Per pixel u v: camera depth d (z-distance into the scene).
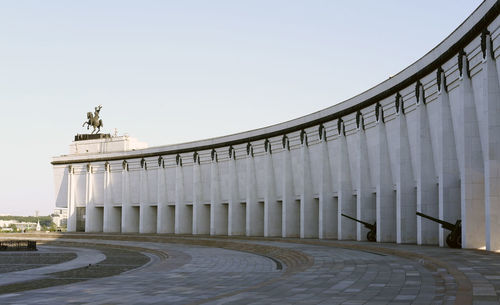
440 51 42.41
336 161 64.19
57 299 23.27
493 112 34.78
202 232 89.25
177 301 21.78
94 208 106.06
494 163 34.56
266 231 75.12
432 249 37.94
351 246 46.97
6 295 24.88
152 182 97.88
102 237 86.88
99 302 22.00
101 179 105.56
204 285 27.14
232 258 45.75
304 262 36.66
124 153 101.00
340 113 61.81
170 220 96.44
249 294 21.08
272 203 76.00
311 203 68.81
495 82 34.94
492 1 33.75
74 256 55.78
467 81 38.59
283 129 72.62
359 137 58.38
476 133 38.00
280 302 18.92
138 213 102.44
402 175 49.88
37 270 39.94
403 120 50.44
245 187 81.62
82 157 107.31
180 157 92.56
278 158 75.25
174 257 47.41
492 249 34.47
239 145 81.88
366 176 58.00
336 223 65.00
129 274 33.94
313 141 68.19
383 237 53.22
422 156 46.19
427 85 45.75
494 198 34.44
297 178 71.50
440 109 42.56
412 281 23.14
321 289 21.95
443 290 20.36
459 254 32.34
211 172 86.88
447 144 42.09
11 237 98.25
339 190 62.00
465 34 37.91
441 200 41.97
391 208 53.56
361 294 20.17
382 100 54.16
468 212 37.56
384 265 30.12
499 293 17.22
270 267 37.34
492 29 34.81
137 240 80.50
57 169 112.31
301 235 68.19
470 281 20.11
